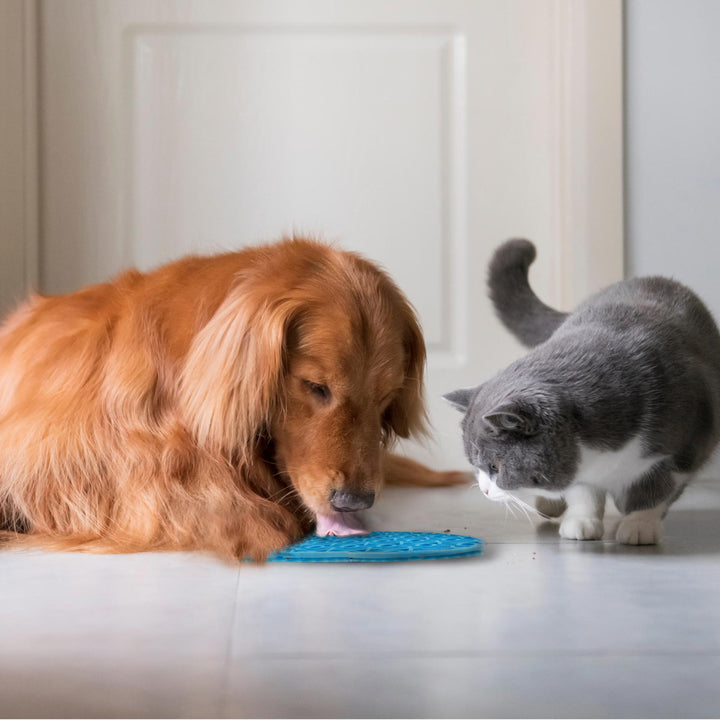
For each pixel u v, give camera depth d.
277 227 2.19
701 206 2.17
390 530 1.61
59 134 2.16
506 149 2.20
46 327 1.58
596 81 2.13
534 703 1.03
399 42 2.19
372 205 2.20
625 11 2.15
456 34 2.20
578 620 1.20
